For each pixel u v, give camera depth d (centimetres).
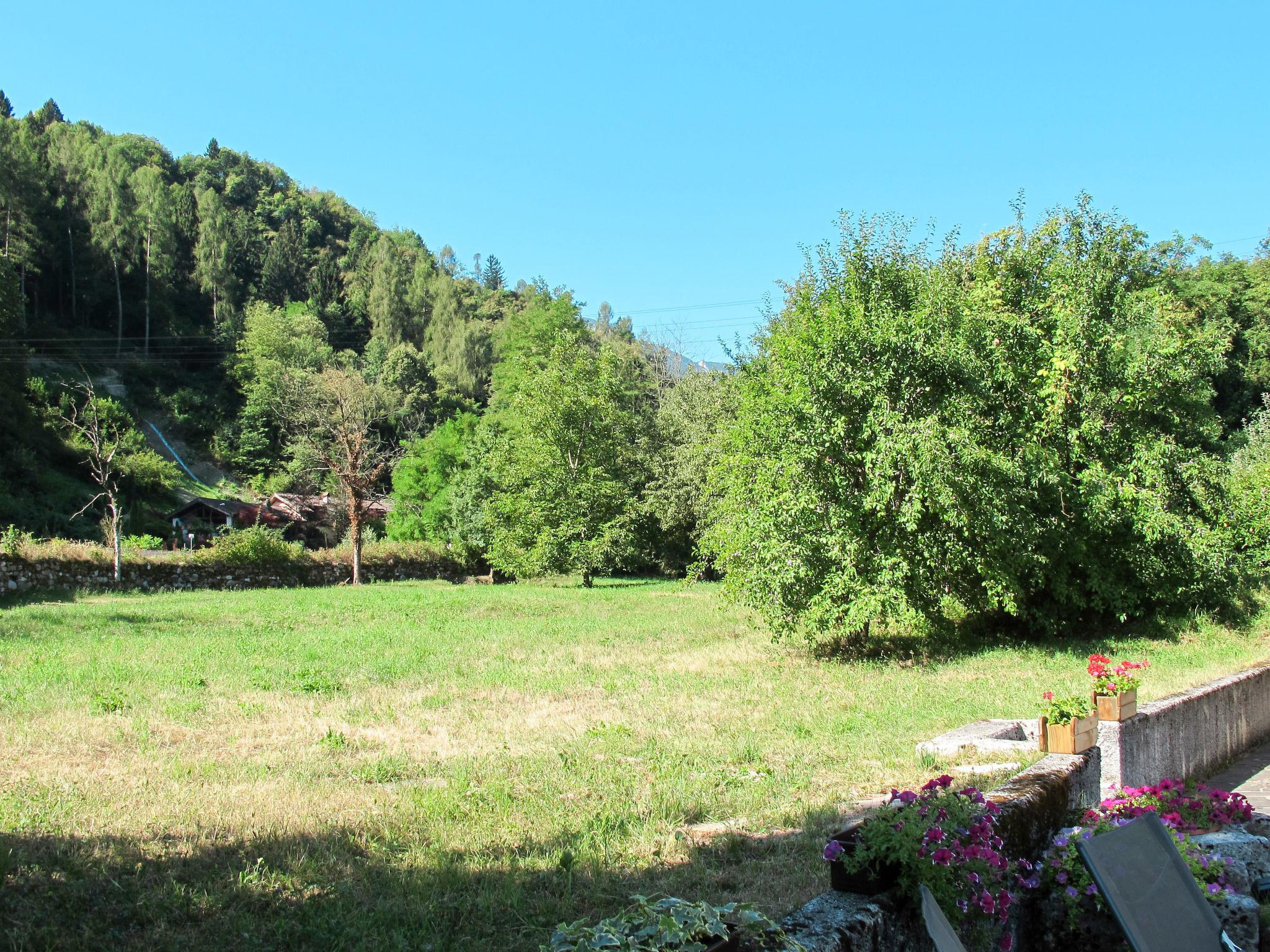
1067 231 2059
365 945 459
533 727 1073
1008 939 472
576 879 562
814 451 1595
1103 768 771
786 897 527
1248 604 1834
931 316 1641
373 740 992
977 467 1556
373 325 10725
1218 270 4125
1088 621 1894
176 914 493
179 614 2348
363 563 3975
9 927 465
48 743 927
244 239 11475
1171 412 1906
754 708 1186
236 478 8075
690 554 4672
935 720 1082
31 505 5144
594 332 8519
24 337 6712
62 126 11419
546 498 3891
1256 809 862
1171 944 384
